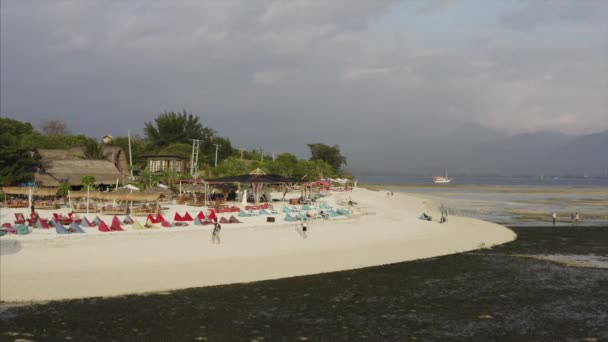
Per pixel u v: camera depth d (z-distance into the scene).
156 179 64.50
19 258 27.64
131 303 21.48
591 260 32.75
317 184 72.75
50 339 17.41
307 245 35.22
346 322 19.66
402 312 21.05
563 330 19.12
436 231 44.97
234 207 52.22
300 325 19.22
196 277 25.80
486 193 139.25
